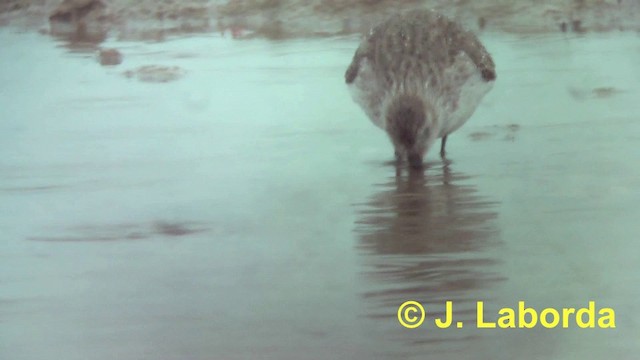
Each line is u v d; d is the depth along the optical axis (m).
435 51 6.39
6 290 4.33
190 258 4.69
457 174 5.92
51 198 5.62
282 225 5.11
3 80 8.46
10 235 5.04
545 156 6.16
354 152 6.41
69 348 3.76
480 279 4.32
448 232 4.95
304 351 3.68
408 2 10.81
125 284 4.38
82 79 8.43
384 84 6.41
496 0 10.70
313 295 4.20
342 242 4.84
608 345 3.67
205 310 4.08
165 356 3.67
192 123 7.08
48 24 11.21
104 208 5.43
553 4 10.57
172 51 9.50
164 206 5.46
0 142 6.68
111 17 11.09
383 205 5.38
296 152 6.41
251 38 10.02
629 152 6.16
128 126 7.04
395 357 3.61
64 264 4.65
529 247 4.69
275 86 8.00
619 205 5.25
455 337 3.76
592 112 7.02
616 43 9.17
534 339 3.72
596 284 4.21
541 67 8.34
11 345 3.79
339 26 10.47
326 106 7.43
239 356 3.65
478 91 6.48
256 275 4.43
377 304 4.07
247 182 5.83
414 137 6.03
